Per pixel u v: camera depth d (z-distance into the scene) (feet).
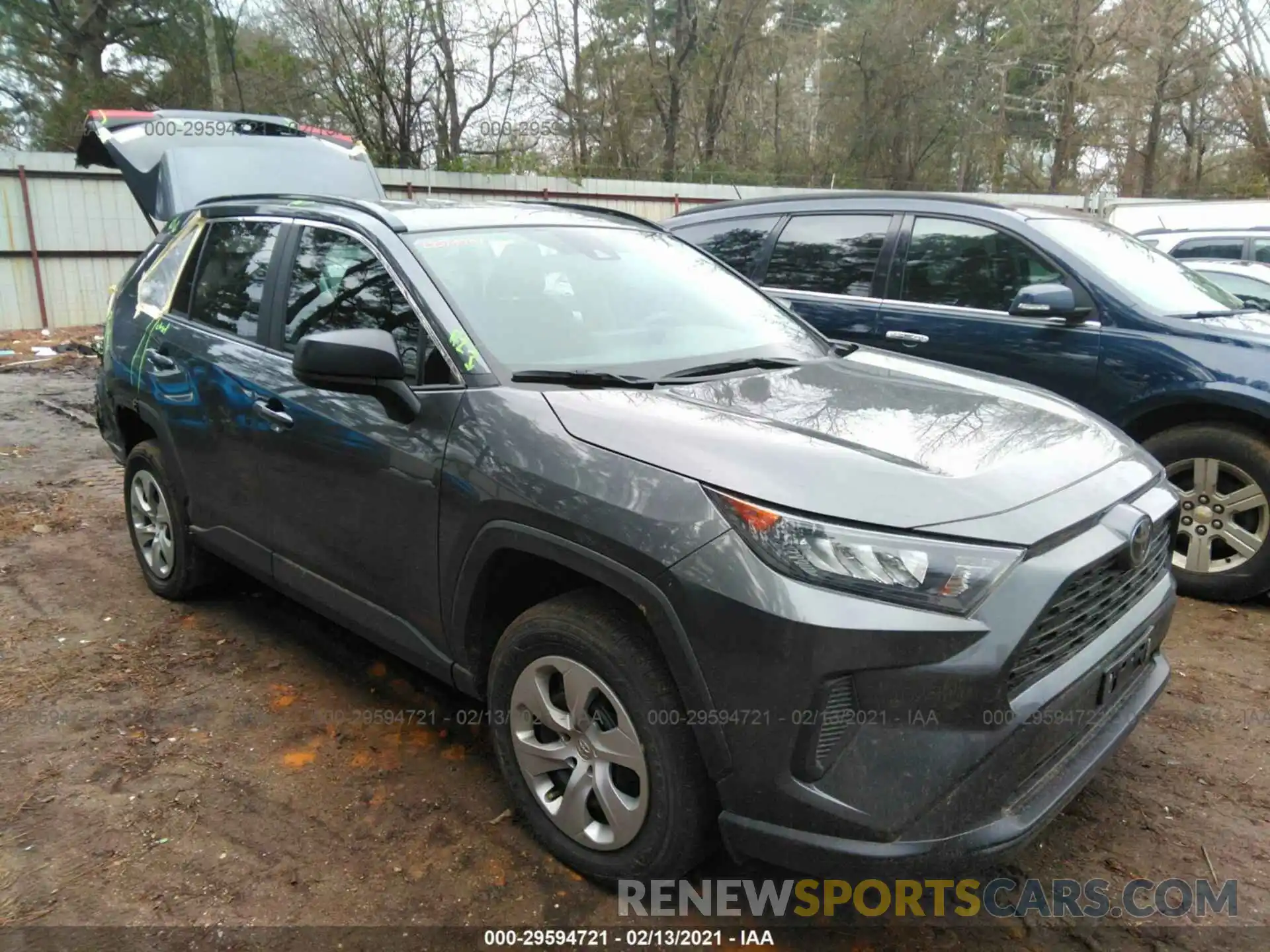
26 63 73.56
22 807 9.57
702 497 7.36
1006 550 7.12
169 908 8.23
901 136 113.09
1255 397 13.83
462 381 9.23
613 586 7.64
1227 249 34.19
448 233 10.97
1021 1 112.06
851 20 111.04
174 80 76.64
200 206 14.61
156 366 13.61
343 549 10.52
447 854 8.98
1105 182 122.01
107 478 21.97
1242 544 14.52
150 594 15.10
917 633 6.75
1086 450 8.98
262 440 11.39
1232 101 111.75
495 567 8.85
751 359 10.77
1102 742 8.20
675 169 97.09
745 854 7.39
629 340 10.53
